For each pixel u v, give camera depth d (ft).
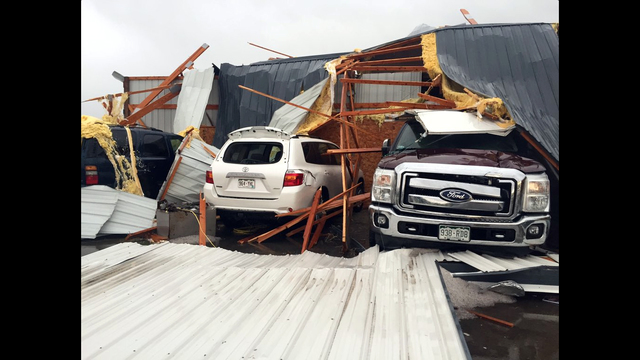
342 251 18.94
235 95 35.60
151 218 21.44
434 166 13.85
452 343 7.91
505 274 12.28
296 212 19.74
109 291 10.58
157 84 39.75
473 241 13.15
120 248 14.80
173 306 9.77
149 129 25.58
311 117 31.17
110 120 37.32
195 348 7.88
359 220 27.17
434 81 25.90
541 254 13.74
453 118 17.29
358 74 31.71
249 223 24.16
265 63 36.22
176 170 24.77
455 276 12.42
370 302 10.00
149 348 7.85
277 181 19.74
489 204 13.16
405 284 10.99
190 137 26.03
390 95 33.35
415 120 18.97
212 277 11.75
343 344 8.03
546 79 23.84
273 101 33.55
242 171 20.15
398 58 31.48
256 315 9.34
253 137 21.12
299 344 8.05
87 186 20.57
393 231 13.97
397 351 7.71
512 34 26.84
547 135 17.90
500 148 16.84
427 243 13.83
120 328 8.61
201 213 19.52
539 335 10.42
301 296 10.42
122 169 22.17
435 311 9.34
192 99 36.32
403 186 13.97
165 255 14.19
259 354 7.67
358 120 32.53
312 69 32.83
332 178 23.52
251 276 11.84
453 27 28.45
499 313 11.81
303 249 18.80
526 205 13.12
